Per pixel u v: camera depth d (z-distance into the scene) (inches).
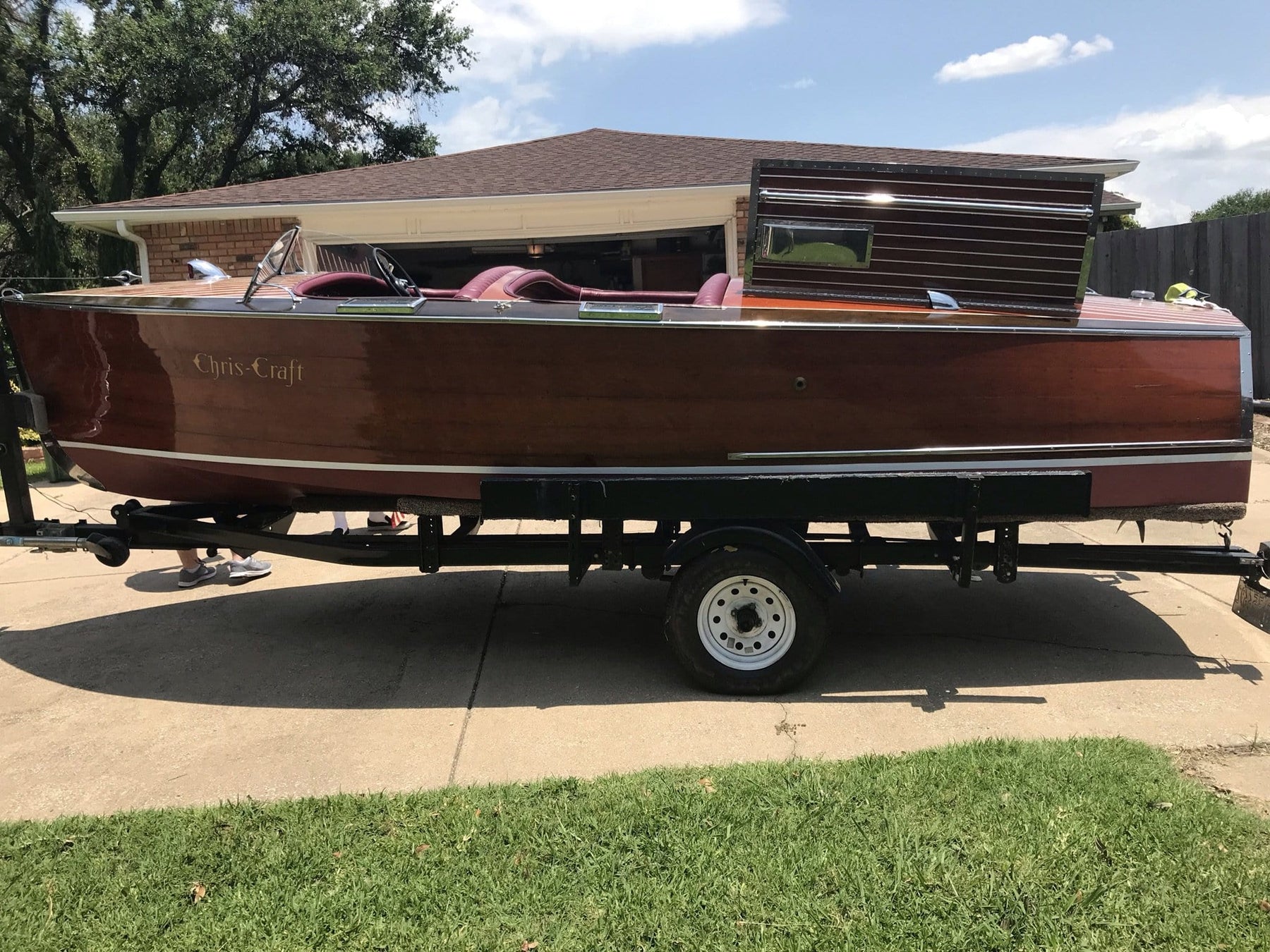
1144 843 108.5
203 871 108.8
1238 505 157.9
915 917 97.0
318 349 157.5
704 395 155.3
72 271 700.7
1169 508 158.7
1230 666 169.2
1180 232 398.3
